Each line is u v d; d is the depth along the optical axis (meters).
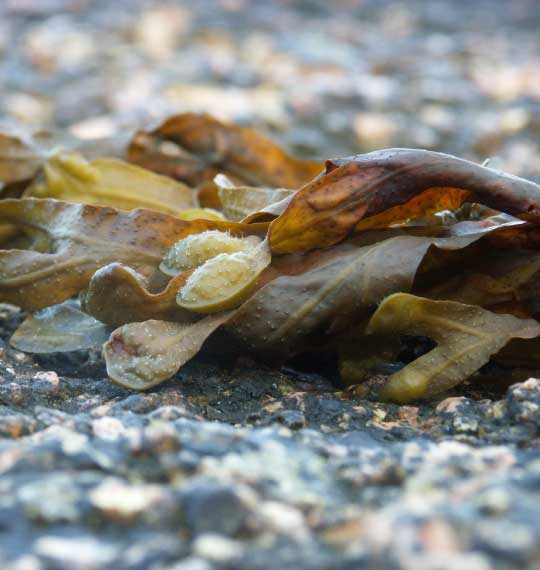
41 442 0.55
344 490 0.54
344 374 0.60
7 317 0.65
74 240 0.62
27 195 0.69
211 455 0.55
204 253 0.60
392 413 0.59
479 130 1.18
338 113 1.25
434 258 0.61
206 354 0.61
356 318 0.60
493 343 0.59
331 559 0.51
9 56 1.45
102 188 0.68
